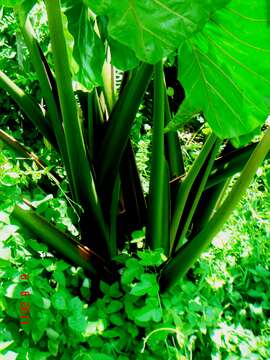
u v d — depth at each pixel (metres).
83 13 1.00
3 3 0.80
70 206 1.36
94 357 0.95
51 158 1.88
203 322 1.13
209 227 1.05
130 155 1.41
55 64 0.93
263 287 1.58
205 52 0.81
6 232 0.89
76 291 1.19
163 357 1.07
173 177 1.49
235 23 0.71
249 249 1.69
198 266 1.39
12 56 2.37
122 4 0.55
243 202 1.98
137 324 1.06
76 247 1.17
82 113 1.39
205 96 0.89
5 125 2.38
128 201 1.44
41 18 2.04
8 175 1.02
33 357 0.89
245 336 1.28
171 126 1.08
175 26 0.56
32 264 0.98
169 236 1.28
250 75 0.80
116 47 0.91
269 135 0.92
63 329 0.98
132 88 1.15
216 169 1.32
